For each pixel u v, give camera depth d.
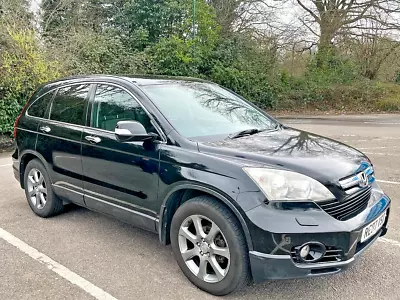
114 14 17.39
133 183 3.58
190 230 3.26
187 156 3.20
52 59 11.89
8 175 6.99
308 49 21.91
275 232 2.71
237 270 2.91
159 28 17.16
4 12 11.66
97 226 4.54
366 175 3.27
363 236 2.95
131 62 15.41
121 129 3.33
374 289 3.20
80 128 4.15
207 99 4.13
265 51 20.64
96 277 3.39
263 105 19.88
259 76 19.78
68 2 14.84
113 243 4.08
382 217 3.26
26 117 4.98
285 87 20.84
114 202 3.82
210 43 18.16
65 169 4.32
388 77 22.34
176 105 3.76
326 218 2.78
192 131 3.49
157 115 3.53
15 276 3.41
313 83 21.05
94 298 3.07
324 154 3.21
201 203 3.08
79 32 14.59
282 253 2.74
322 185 2.85
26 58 10.74
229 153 3.10
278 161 2.96
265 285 3.27
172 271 3.49
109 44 15.17
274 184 2.81
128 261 3.68
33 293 3.14
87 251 3.89
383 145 9.75
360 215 3.01
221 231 2.97
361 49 21.88
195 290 3.18
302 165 2.93
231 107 4.18
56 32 13.65
